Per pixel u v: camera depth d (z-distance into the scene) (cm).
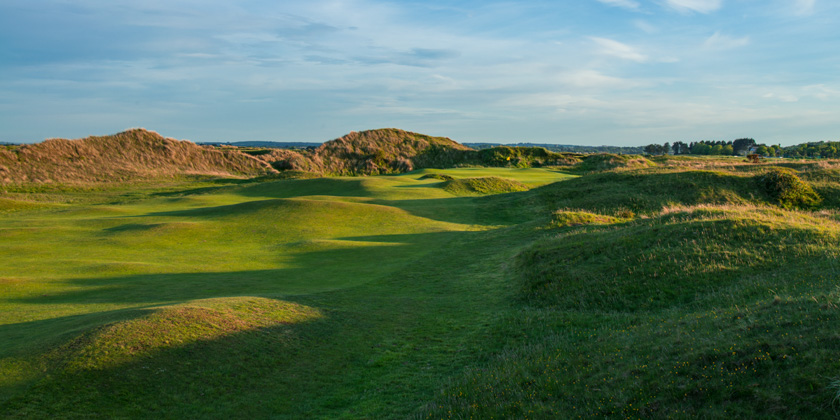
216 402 943
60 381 895
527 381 998
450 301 1742
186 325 1169
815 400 669
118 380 931
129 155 8625
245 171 9669
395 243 2894
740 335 929
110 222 3694
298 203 4116
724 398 741
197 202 5347
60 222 3719
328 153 10575
